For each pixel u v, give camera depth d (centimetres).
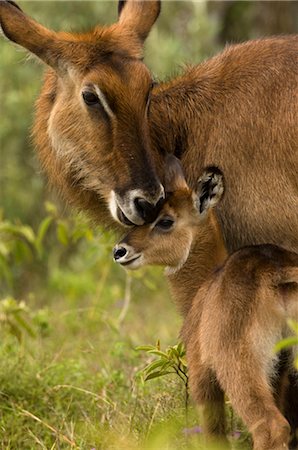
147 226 1069
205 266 1091
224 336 962
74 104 1099
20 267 1950
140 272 1560
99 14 2195
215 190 1045
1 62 2086
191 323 1033
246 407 938
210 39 2281
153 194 1049
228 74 1100
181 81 1127
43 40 1105
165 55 2138
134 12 1145
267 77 1073
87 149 1098
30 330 1360
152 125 1109
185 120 1103
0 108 2081
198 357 1012
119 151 1070
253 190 1058
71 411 1205
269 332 956
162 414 1116
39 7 2183
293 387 1056
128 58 1086
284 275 959
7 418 1189
